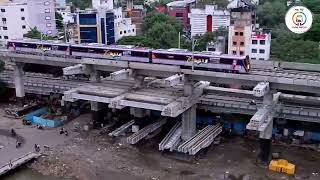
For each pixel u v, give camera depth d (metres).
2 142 73.19
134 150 70.62
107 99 73.44
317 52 117.38
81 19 145.50
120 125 81.19
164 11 191.88
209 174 62.34
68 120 84.56
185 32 163.12
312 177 60.66
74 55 83.88
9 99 97.69
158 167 64.69
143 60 74.75
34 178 62.16
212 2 174.75
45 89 93.75
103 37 147.88
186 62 70.00
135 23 183.62
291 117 71.75
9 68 107.81
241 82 69.12
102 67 82.81
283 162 63.19
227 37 129.62
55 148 71.00
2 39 143.50
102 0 184.00
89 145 72.56
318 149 69.88
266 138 64.88
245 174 62.09
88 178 61.47
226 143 73.69
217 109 77.56
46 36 132.12
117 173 62.81
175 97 71.88
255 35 117.12
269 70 70.88
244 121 77.25
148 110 80.62
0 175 61.31
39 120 82.44
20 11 140.62
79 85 91.31
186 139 72.56
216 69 68.44
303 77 64.19
